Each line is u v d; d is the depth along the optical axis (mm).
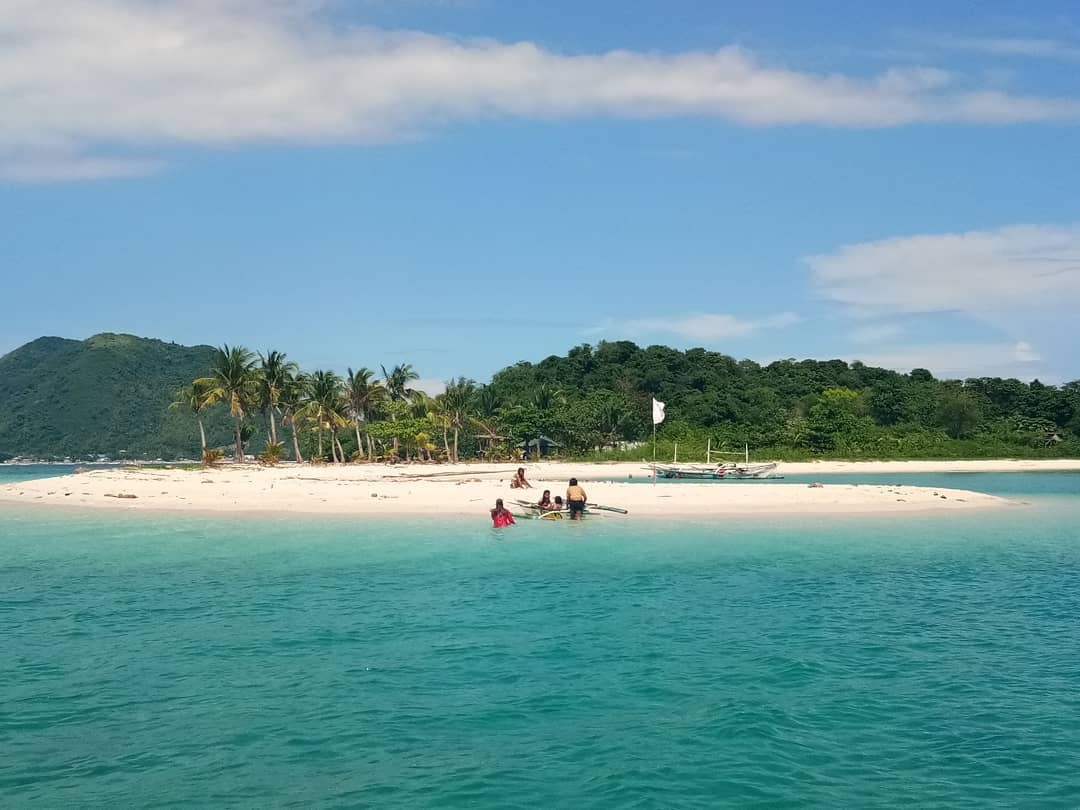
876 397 115250
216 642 15641
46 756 10633
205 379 92438
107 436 187000
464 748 10883
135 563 24078
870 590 20719
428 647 15305
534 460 95500
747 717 11891
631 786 9789
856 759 10602
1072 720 11969
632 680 13508
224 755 10656
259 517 35312
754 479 66188
